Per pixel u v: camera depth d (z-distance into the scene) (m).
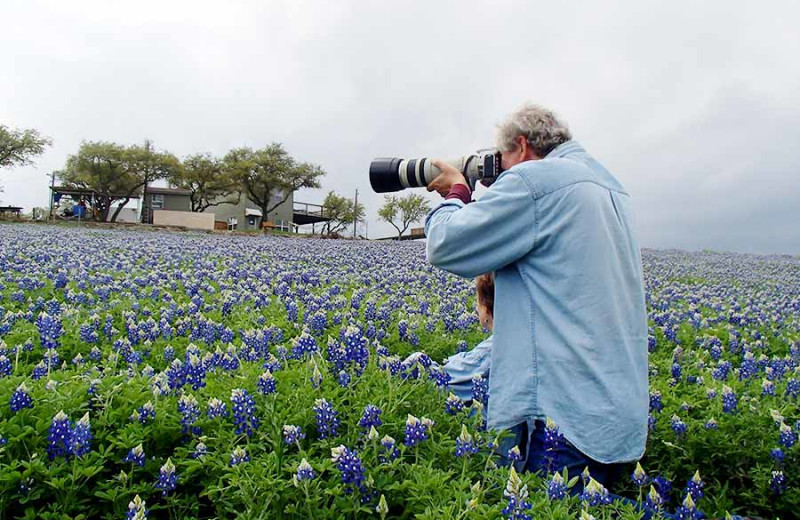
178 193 86.12
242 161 77.56
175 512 2.99
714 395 4.52
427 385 4.08
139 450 3.07
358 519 2.80
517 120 3.81
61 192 64.88
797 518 3.54
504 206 3.44
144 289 8.98
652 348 6.68
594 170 3.70
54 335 5.34
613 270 3.36
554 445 3.20
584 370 3.27
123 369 4.65
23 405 3.26
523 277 3.54
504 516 2.62
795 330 8.42
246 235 40.03
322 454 3.16
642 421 3.36
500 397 3.53
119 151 70.06
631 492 3.64
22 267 10.60
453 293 10.77
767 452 3.79
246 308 7.59
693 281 17.08
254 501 2.80
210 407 3.41
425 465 3.06
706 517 3.29
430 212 3.90
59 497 2.90
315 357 4.56
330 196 89.44
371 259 17.59
